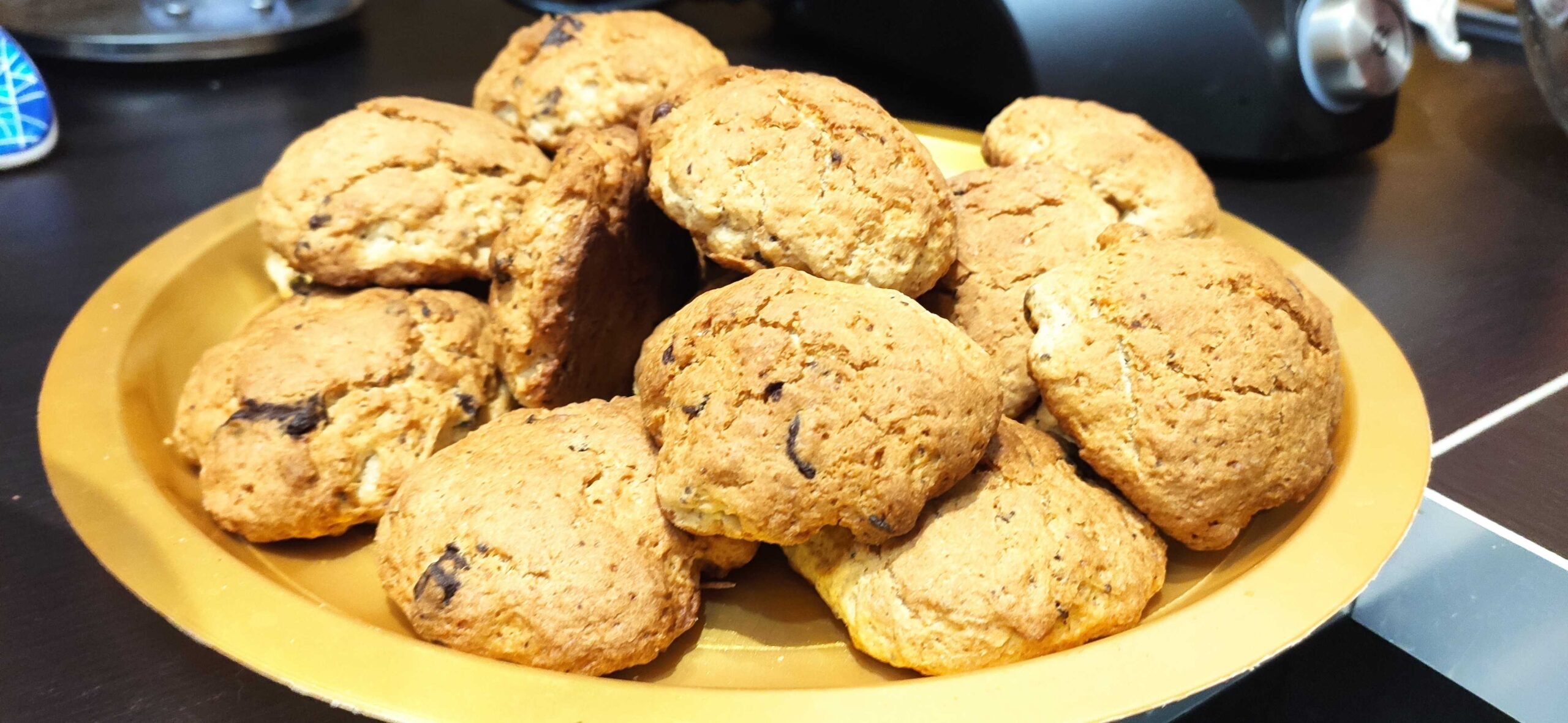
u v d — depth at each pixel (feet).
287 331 0.99
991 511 0.86
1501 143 1.65
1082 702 0.73
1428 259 1.33
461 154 1.10
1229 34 1.43
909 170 0.93
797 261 0.91
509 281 0.95
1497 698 0.93
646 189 1.01
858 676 0.84
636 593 0.82
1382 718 0.91
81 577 0.86
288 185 1.08
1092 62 1.49
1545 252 1.35
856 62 1.85
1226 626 0.78
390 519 0.87
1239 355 0.88
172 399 1.03
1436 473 0.98
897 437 0.82
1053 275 0.93
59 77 1.65
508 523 0.83
